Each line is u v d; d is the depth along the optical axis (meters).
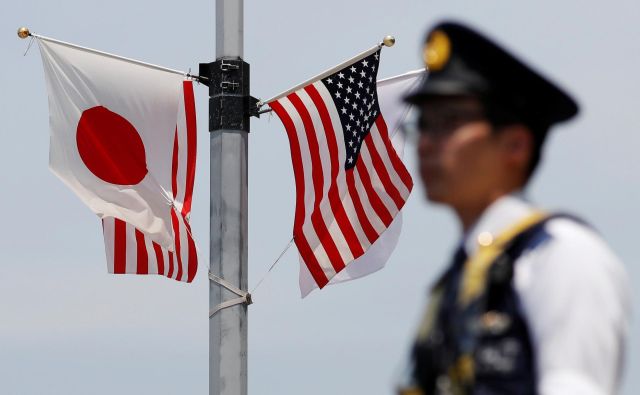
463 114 12.14
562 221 11.67
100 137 54.56
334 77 54.16
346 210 54.00
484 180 12.15
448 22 12.21
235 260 53.97
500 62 12.07
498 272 11.62
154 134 54.62
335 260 53.94
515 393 11.35
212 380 53.88
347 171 53.97
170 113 54.72
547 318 11.26
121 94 54.56
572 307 11.18
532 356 11.40
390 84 53.97
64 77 54.47
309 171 54.12
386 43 53.41
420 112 12.38
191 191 54.62
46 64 54.47
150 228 54.19
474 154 12.13
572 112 12.25
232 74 54.50
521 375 11.37
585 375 11.03
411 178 53.72
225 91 54.34
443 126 12.23
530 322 11.40
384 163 53.81
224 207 54.06
